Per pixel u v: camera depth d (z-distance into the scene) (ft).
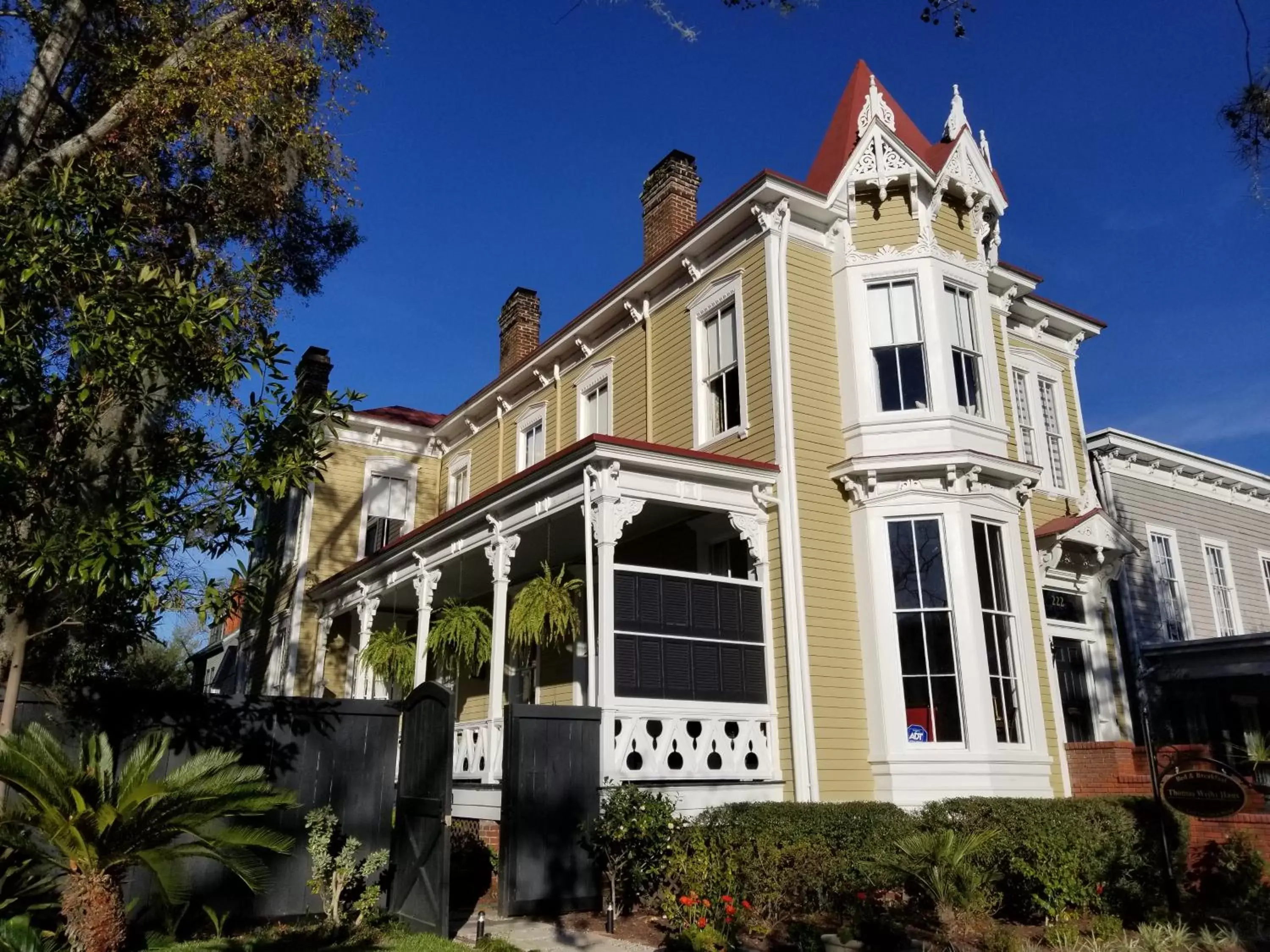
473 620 44.52
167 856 20.76
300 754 29.43
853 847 27.84
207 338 25.48
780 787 35.14
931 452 38.01
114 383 24.57
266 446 25.11
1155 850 28.84
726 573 41.60
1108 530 47.24
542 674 51.06
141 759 22.12
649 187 54.08
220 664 82.48
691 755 33.76
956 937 23.63
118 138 36.96
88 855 20.26
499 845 32.30
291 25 40.24
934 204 42.45
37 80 34.50
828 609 37.14
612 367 51.67
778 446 38.50
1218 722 51.93
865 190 42.88
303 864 28.68
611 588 33.37
